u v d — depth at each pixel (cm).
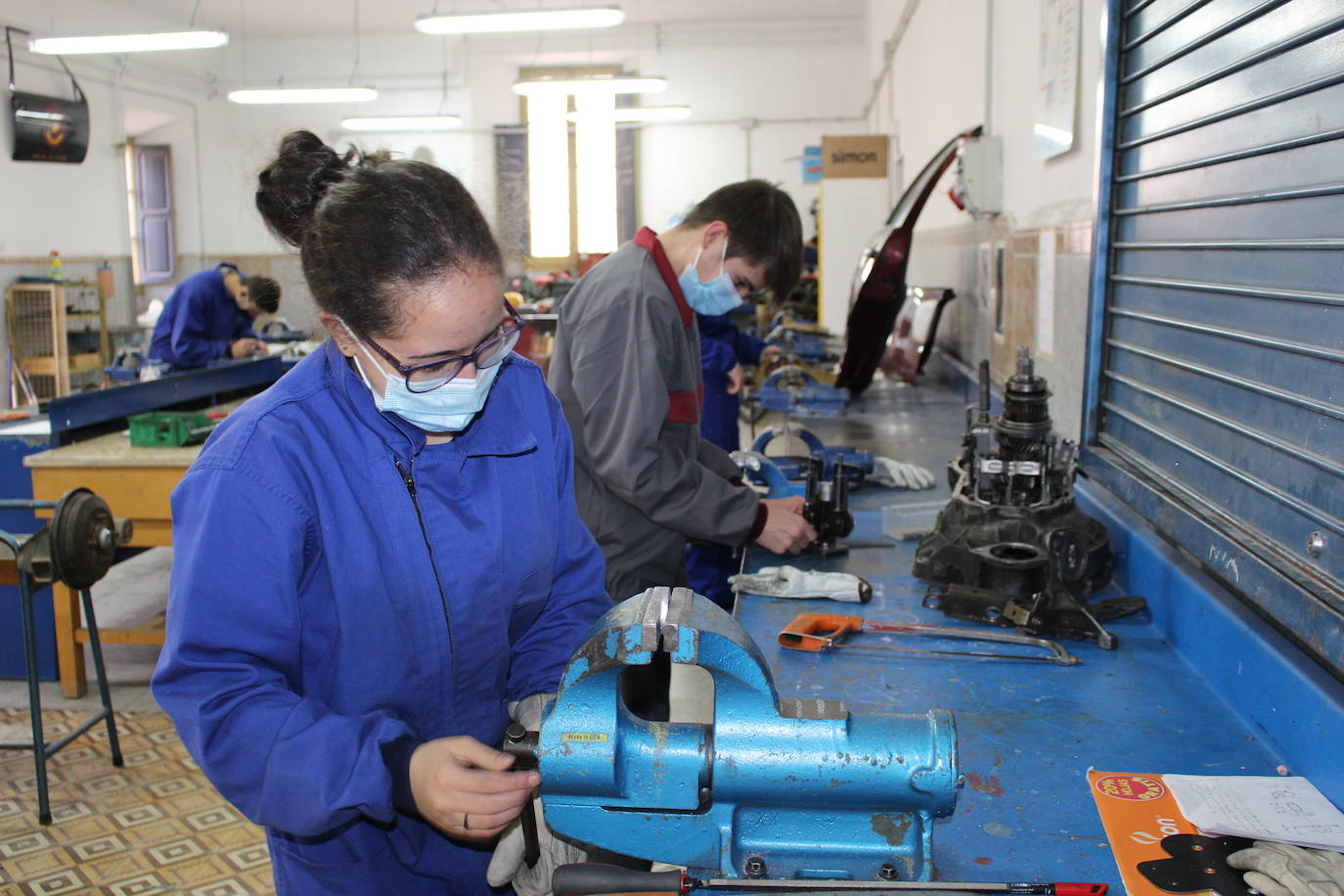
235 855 241
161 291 1112
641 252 181
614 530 188
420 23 705
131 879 231
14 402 852
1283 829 94
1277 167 116
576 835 90
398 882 112
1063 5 233
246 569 88
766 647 145
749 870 89
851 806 87
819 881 85
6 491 318
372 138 1160
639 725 89
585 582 117
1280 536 116
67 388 858
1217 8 131
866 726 86
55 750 255
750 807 89
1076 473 192
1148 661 137
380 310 83
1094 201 179
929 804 85
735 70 1165
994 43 335
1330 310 104
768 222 183
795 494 224
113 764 280
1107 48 168
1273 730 112
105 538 258
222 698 88
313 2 1005
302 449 93
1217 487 133
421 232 82
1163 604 147
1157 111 155
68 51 724
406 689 103
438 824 86
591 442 177
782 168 1181
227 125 1171
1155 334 157
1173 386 149
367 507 96
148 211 1095
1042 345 260
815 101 1165
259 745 87
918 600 165
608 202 1190
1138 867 90
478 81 1172
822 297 650
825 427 323
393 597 98
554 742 86
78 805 261
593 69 1184
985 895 84
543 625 115
